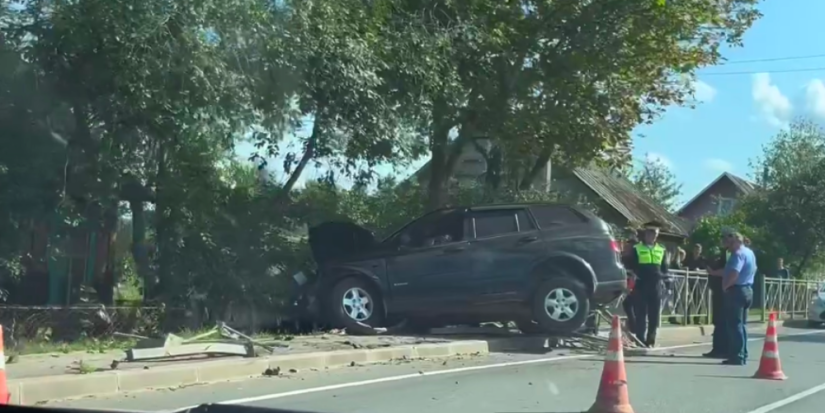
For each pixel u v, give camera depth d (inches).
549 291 513.0
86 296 538.9
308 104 539.8
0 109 468.8
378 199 707.4
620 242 701.3
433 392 352.5
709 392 366.3
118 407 311.4
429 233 536.1
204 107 470.9
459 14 647.8
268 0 483.5
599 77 711.7
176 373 366.0
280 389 358.0
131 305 517.7
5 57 461.1
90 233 532.4
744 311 470.9
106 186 502.3
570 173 991.0
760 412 319.0
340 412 303.9
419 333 554.3
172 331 506.3
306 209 613.6
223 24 460.8
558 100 709.3
